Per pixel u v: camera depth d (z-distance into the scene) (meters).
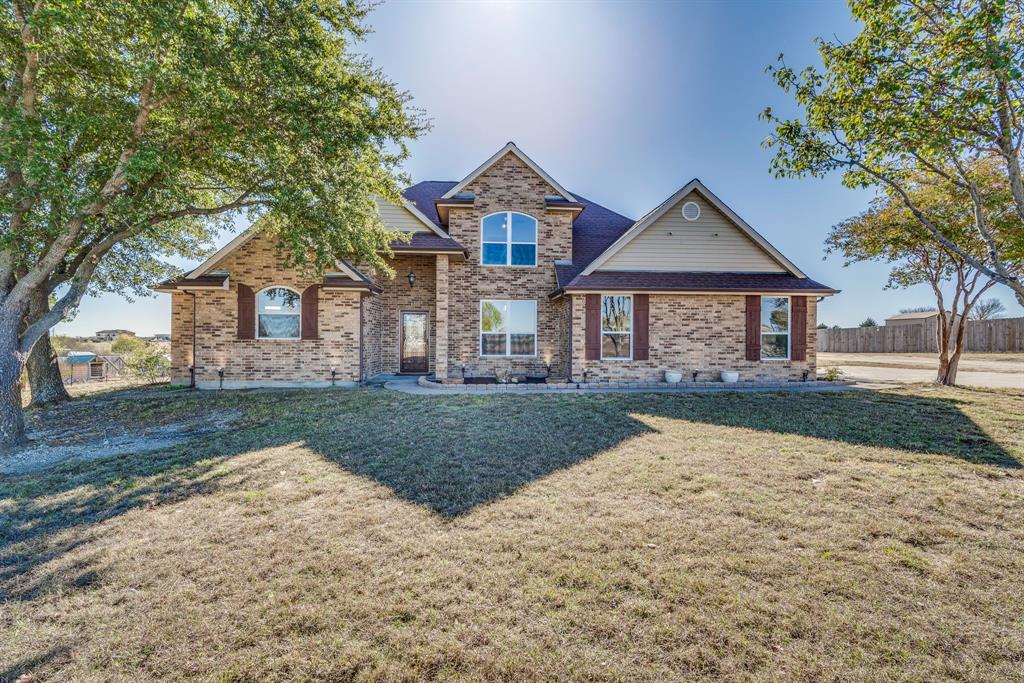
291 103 7.88
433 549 3.47
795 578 3.05
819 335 37.72
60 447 6.95
